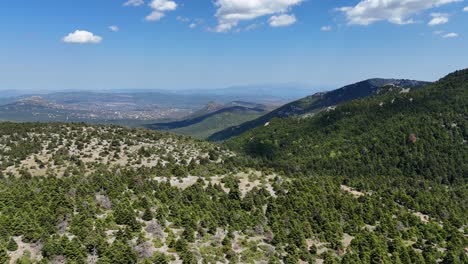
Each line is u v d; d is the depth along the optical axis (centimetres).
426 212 11981
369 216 10219
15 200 7438
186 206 8456
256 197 9744
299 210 9488
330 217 9675
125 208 7531
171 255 6425
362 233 9119
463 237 9800
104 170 10912
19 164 11600
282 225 8712
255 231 8306
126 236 6594
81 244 6134
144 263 5950
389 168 18375
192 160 13075
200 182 10475
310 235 8800
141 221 7400
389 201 11550
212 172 11956
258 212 9044
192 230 7269
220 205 9056
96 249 6047
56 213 6900
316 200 10381
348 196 11394
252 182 11494
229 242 7394
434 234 10050
